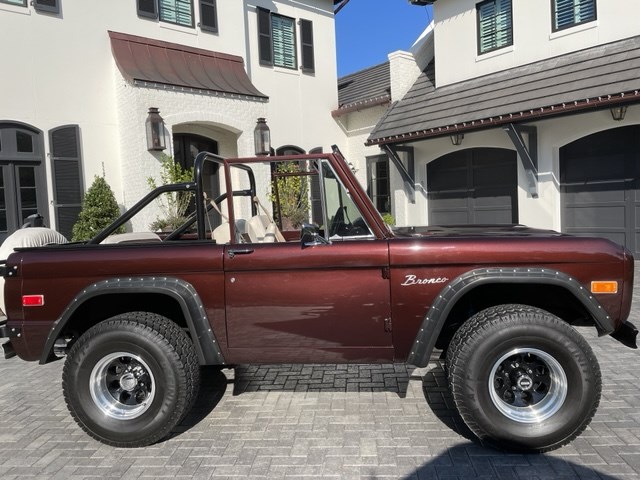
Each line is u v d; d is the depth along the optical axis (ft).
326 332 11.16
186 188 12.53
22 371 16.87
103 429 11.09
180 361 11.02
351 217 11.44
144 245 11.59
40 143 31.83
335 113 49.73
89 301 11.86
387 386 14.35
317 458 10.44
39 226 17.84
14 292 11.57
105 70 34.63
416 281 10.82
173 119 34.94
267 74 45.03
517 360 10.64
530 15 36.27
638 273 29.30
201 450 10.98
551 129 34.01
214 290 11.23
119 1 35.37
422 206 43.55
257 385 14.73
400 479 9.57
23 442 11.68
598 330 10.80
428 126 38.06
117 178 35.17
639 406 12.31
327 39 49.70
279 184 14.40
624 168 32.01
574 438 10.36
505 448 10.38
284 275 11.09
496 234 11.96
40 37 31.71
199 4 39.45
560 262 10.55
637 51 29.81
